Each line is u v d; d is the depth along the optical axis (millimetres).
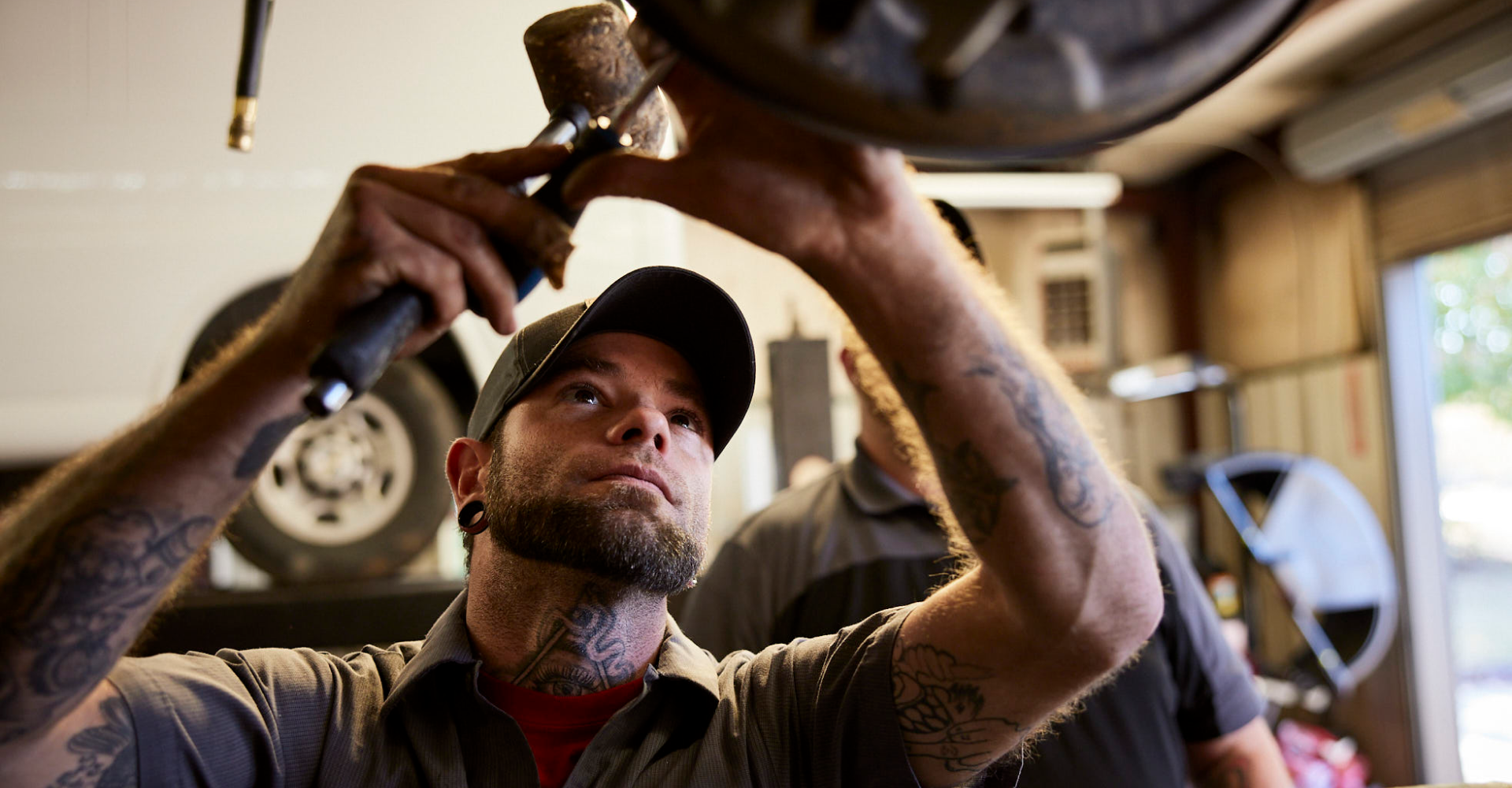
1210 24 568
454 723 954
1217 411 5703
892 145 562
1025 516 759
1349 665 4250
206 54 2273
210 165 2266
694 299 1049
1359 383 4879
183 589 820
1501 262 4461
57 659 680
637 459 979
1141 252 6016
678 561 976
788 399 2904
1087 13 548
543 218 632
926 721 929
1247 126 5324
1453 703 4566
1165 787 1357
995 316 764
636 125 743
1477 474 4609
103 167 2238
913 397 745
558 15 745
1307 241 5199
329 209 2293
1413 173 4617
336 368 583
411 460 2326
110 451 724
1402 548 4660
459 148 2303
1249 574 4465
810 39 520
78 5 2242
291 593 2162
